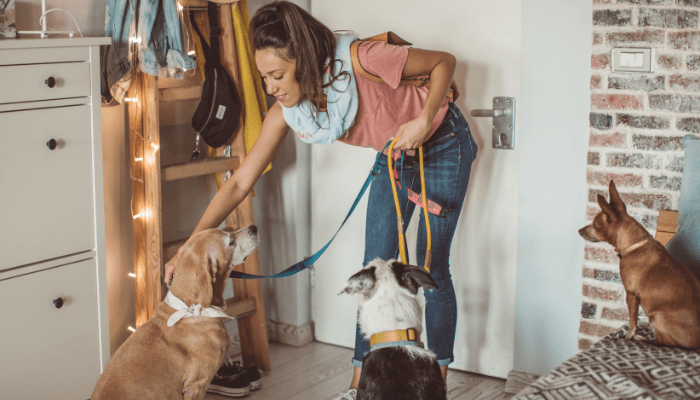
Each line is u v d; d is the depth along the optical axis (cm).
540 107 253
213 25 258
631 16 231
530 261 262
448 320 215
